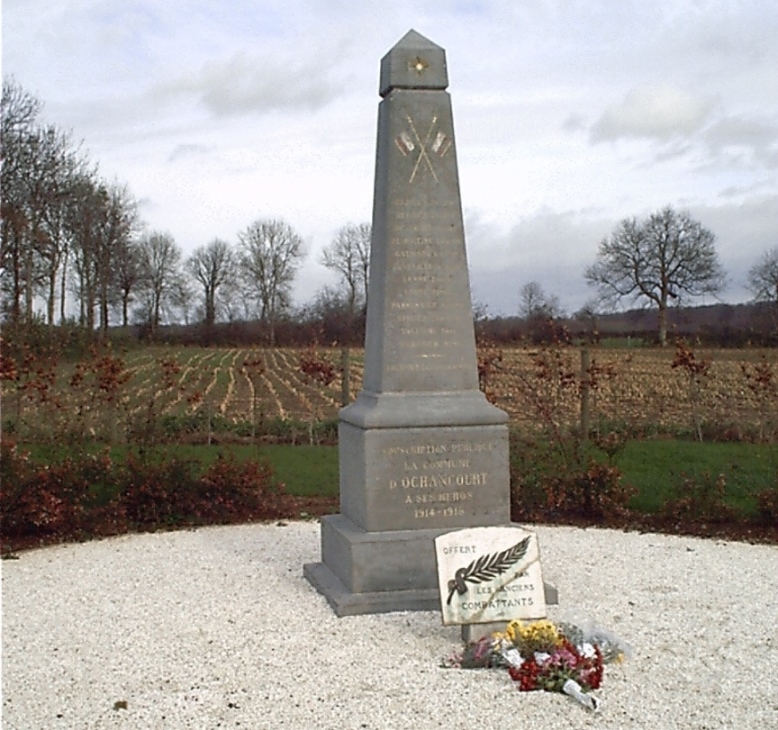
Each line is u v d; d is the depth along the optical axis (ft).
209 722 16.87
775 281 116.78
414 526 24.82
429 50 25.76
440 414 24.91
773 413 60.80
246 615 23.70
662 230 147.84
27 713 17.39
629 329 123.13
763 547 32.17
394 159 25.54
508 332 60.49
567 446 42.65
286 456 50.08
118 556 31.04
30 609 24.56
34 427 46.11
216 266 215.31
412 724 16.61
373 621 23.02
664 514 36.83
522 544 20.79
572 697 17.74
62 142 132.77
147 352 98.58
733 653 20.57
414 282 25.52
